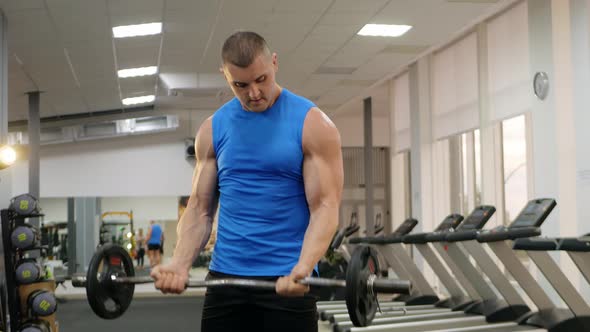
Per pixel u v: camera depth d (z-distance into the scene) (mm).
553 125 7258
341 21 8266
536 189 7570
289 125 2023
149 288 13227
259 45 1894
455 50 10617
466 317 6930
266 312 1984
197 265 14625
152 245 14742
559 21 7234
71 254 14570
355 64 10531
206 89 11617
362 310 1835
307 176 2008
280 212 2018
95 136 13812
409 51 9789
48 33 7906
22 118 13180
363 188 16922
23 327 5715
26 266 5863
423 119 11477
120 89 11984
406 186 13977
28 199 5938
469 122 10148
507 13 8914
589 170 6703
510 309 6703
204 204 2145
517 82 8680
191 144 15000
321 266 9906
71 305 10750
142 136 15117
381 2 7551
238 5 7594
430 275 11828
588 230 6699
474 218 6809
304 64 10508
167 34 8688
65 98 12016
